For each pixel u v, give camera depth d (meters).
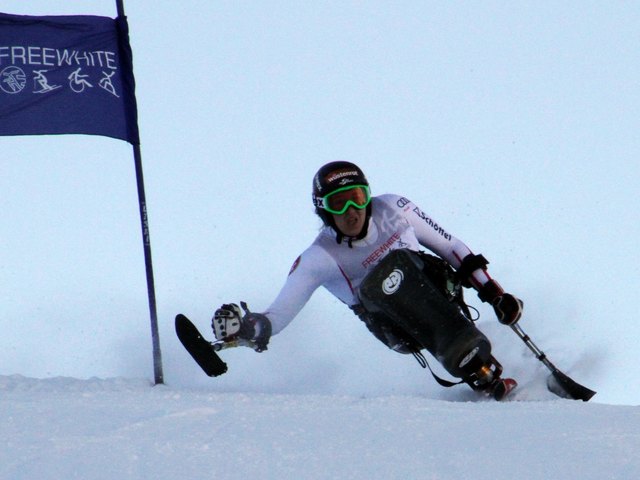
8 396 13.84
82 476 8.64
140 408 11.94
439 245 21.27
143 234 23.81
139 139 24.53
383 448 9.89
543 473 8.98
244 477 8.74
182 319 17.53
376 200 21.08
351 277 20.80
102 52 24.42
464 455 9.63
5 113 23.84
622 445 10.10
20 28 23.98
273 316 19.33
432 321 19.34
